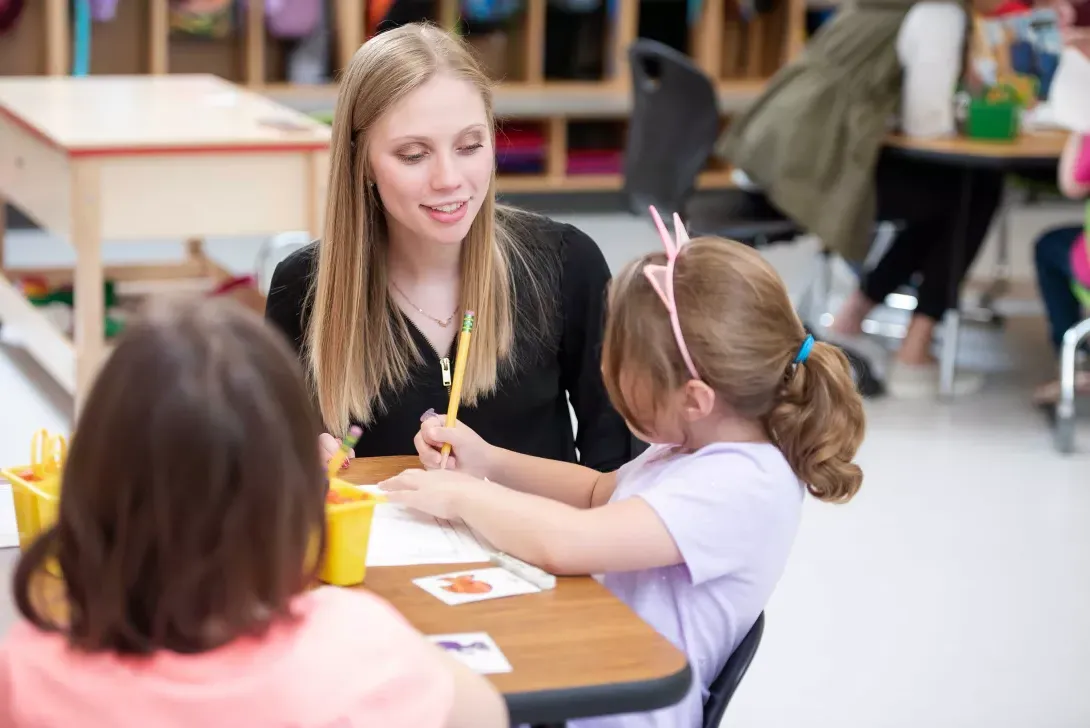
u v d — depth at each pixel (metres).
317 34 6.86
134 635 0.97
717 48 7.45
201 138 3.58
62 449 1.59
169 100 4.33
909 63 4.34
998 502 3.75
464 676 1.13
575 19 7.52
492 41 7.41
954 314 4.54
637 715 1.51
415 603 1.42
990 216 4.68
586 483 1.79
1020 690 2.80
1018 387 4.73
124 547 0.95
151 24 6.60
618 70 7.41
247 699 0.98
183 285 5.09
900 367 4.71
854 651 2.94
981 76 4.58
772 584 1.57
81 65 6.45
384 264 1.99
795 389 1.53
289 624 1.02
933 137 4.39
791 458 1.55
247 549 0.96
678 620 1.55
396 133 1.86
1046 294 4.44
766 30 7.72
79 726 0.99
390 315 1.99
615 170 7.31
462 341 1.88
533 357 2.06
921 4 4.33
